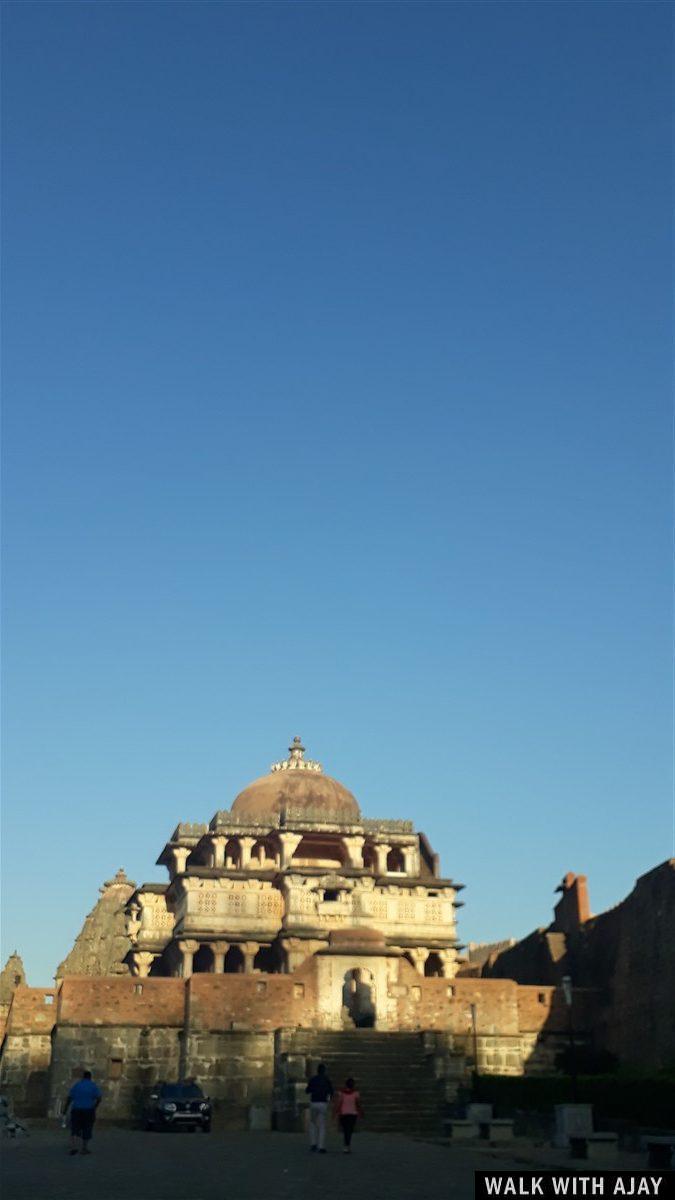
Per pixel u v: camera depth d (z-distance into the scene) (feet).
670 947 159.94
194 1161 87.56
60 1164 83.15
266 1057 165.17
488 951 272.92
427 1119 149.38
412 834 238.27
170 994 167.32
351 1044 164.04
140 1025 164.66
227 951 213.66
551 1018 179.73
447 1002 176.04
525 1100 137.59
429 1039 165.78
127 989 166.09
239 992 167.43
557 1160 93.09
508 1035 175.73
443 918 223.92
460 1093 155.02
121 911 312.09
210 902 214.07
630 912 176.24
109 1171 77.30
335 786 247.91
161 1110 138.92
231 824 228.22
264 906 216.33
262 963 220.23
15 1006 169.99
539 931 210.79
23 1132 123.44
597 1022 180.24
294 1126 142.10
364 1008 184.14
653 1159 87.40
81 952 306.76
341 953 174.09
